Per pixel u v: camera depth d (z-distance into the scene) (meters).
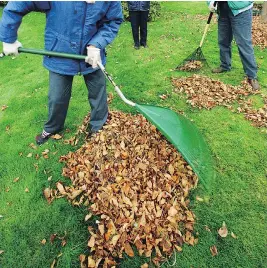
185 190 2.84
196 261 2.43
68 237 2.59
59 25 2.53
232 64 5.21
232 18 4.14
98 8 2.47
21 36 6.77
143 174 2.87
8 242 2.59
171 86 4.57
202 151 2.97
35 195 2.94
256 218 2.72
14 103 4.33
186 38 6.42
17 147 3.51
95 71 2.95
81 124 3.78
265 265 2.40
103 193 2.75
